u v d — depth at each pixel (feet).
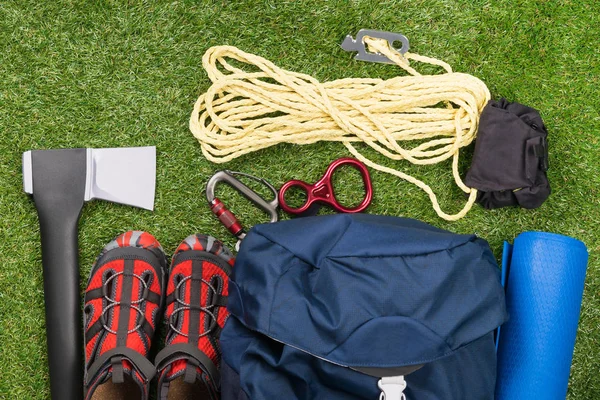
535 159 3.87
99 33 4.10
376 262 3.16
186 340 3.93
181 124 4.12
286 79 3.91
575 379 4.22
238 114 3.96
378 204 4.21
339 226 3.28
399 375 3.02
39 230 4.02
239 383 3.28
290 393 3.11
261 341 3.17
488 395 3.30
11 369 4.03
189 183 4.13
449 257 3.20
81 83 4.09
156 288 4.06
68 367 3.78
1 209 4.04
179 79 4.12
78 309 3.86
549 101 4.26
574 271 3.62
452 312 3.11
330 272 3.15
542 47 4.25
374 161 4.20
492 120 3.89
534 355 3.61
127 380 3.95
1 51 4.06
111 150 3.97
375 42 4.03
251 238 3.31
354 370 3.06
